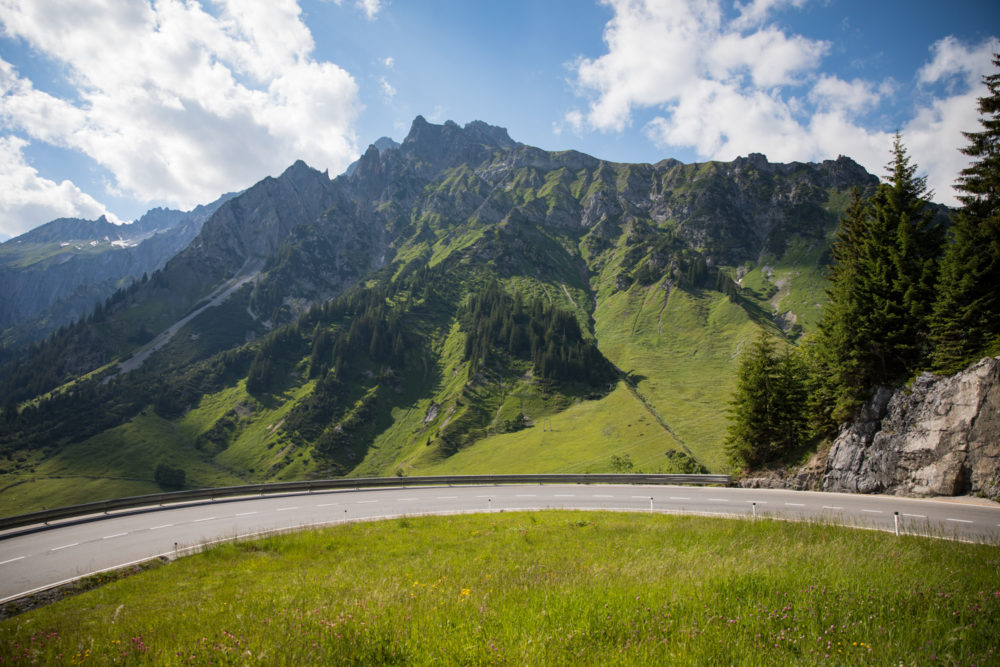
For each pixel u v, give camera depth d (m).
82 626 13.49
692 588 10.69
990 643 7.69
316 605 12.07
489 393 193.25
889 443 34.88
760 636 8.00
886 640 7.90
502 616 9.48
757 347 45.31
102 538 27.22
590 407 172.00
